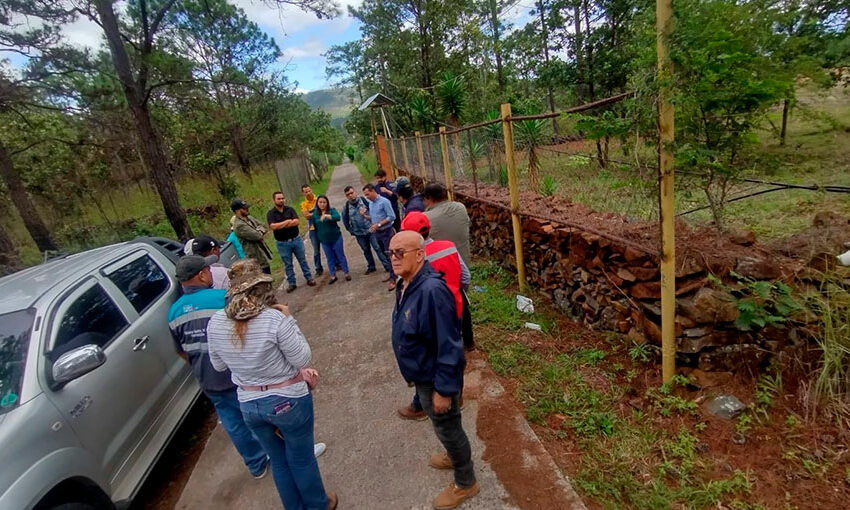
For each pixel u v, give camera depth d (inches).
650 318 127.6
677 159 100.2
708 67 92.7
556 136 213.9
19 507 75.0
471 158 245.1
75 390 98.2
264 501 109.7
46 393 91.2
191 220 531.8
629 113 105.0
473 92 661.3
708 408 106.0
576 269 160.1
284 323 83.4
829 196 179.9
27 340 98.3
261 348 81.1
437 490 101.7
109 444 103.0
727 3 90.6
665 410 108.6
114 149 524.4
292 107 1072.8
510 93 578.9
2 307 107.3
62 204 501.7
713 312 106.2
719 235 122.3
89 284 123.4
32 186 481.4
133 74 346.9
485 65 693.9
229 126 781.3
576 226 150.6
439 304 76.4
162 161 363.9
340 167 2261.3
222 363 88.4
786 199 185.8
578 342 152.3
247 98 941.2
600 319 152.3
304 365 84.3
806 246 112.4
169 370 136.5
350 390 152.6
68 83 348.5
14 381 90.7
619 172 135.1
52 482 82.7
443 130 267.7
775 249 116.6
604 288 145.6
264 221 571.8
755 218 166.7
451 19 717.3
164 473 132.5
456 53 745.0
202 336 101.8
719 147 105.7
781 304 99.6
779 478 86.9
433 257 117.5
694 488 89.0
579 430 110.8
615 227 142.5
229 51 864.9
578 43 425.1
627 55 377.7
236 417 109.0
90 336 111.9
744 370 108.3
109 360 112.7
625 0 362.0
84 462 93.0
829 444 90.0
